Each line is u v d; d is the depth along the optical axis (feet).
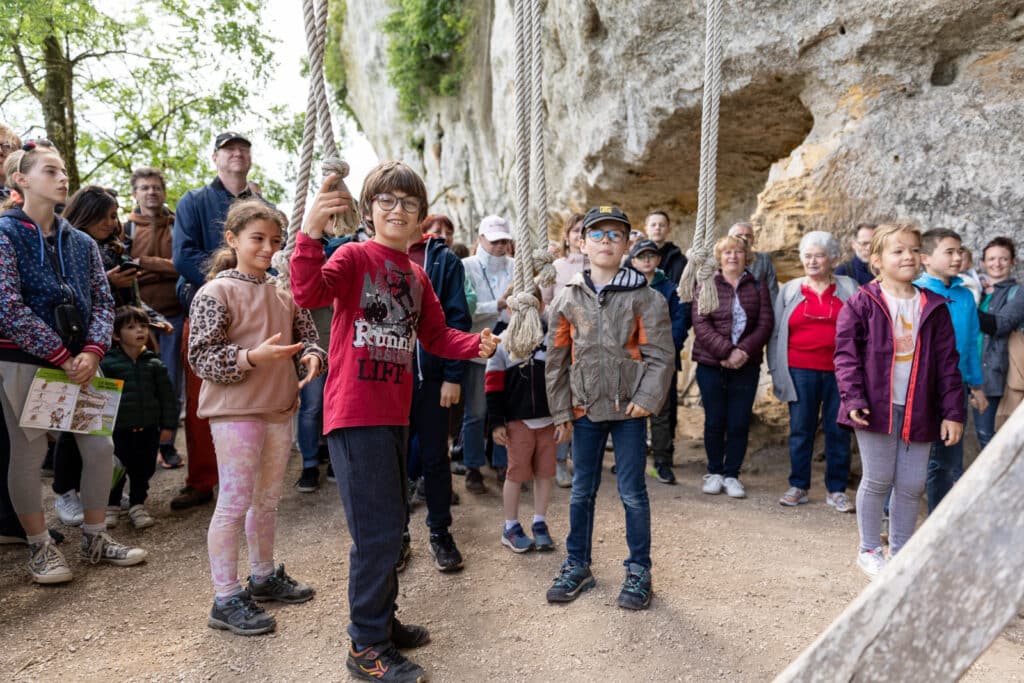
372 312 8.11
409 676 7.99
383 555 7.98
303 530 13.03
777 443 19.70
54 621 9.62
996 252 14.38
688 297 10.60
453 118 47.44
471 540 12.72
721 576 11.17
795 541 12.87
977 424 14.89
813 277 15.74
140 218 17.48
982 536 3.24
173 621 9.66
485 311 14.73
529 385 12.09
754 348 15.60
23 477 10.44
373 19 55.57
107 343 10.89
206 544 12.34
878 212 16.87
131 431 13.26
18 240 10.18
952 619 3.25
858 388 10.92
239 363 9.14
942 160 16.17
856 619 3.37
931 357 10.71
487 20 40.98
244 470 9.53
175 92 39.93
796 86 18.49
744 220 24.45
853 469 17.60
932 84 16.70
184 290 14.25
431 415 11.43
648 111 20.95
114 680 8.16
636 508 10.33
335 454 8.11
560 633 9.34
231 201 14.44
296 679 8.21
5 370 10.07
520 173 8.86
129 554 11.40
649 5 19.65
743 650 8.86
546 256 9.02
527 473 12.29
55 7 30.73
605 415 10.16
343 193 7.44
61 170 10.52
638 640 9.12
